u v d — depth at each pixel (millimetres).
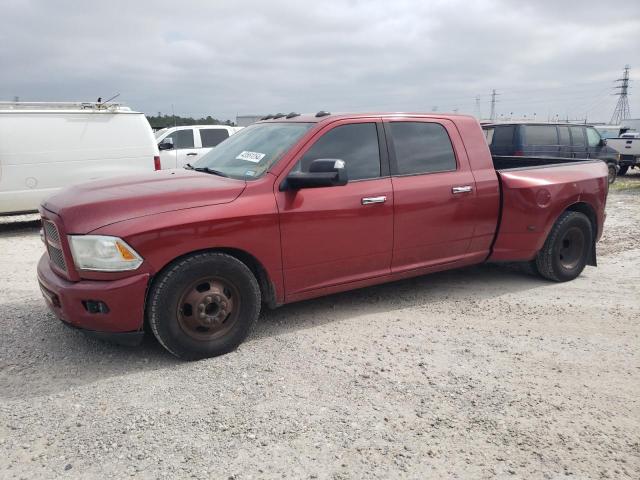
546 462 2684
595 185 5836
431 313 4789
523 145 13406
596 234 6000
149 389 3402
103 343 4090
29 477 2572
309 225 4125
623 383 3490
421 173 4777
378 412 3127
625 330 4383
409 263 4812
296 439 2865
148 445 2816
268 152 4281
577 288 5551
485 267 6383
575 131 14594
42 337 4215
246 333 3994
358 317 4676
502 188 5219
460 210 4973
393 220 4566
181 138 13109
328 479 2553
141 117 9969
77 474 2592
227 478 2559
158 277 3586
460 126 5141
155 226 3500
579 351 3973
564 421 3045
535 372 3639
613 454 2752
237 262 3836
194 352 3756
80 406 3197
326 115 4539
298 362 3787
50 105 9203
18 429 2963
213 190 3824
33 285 5691
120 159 9711
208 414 3105
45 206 3949
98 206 3566
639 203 12055
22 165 8859
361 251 4457
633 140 18812
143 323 3605
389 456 2723
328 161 3906
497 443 2836
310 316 4695
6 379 3537
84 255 3451
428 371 3646
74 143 9273
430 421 3035
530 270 6168
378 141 4582
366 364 3754
